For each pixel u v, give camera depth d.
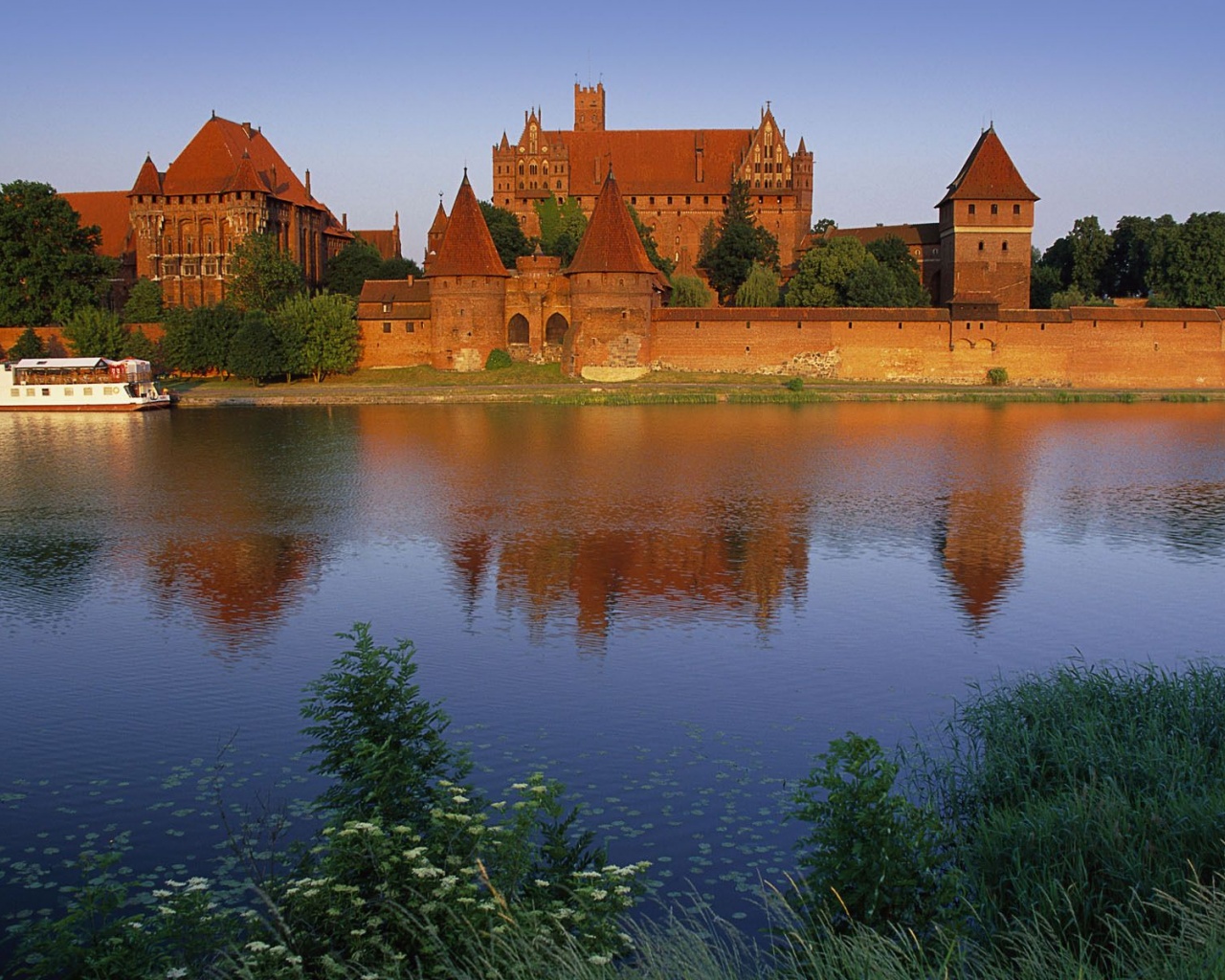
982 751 18.73
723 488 47.59
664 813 16.72
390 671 15.12
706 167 156.62
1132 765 16.20
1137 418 77.12
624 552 35.44
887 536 38.16
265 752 19.25
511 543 36.81
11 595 30.17
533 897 11.81
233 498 45.28
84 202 139.00
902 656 25.08
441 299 102.50
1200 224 119.94
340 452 59.38
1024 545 36.97
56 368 86.62
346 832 11.65
